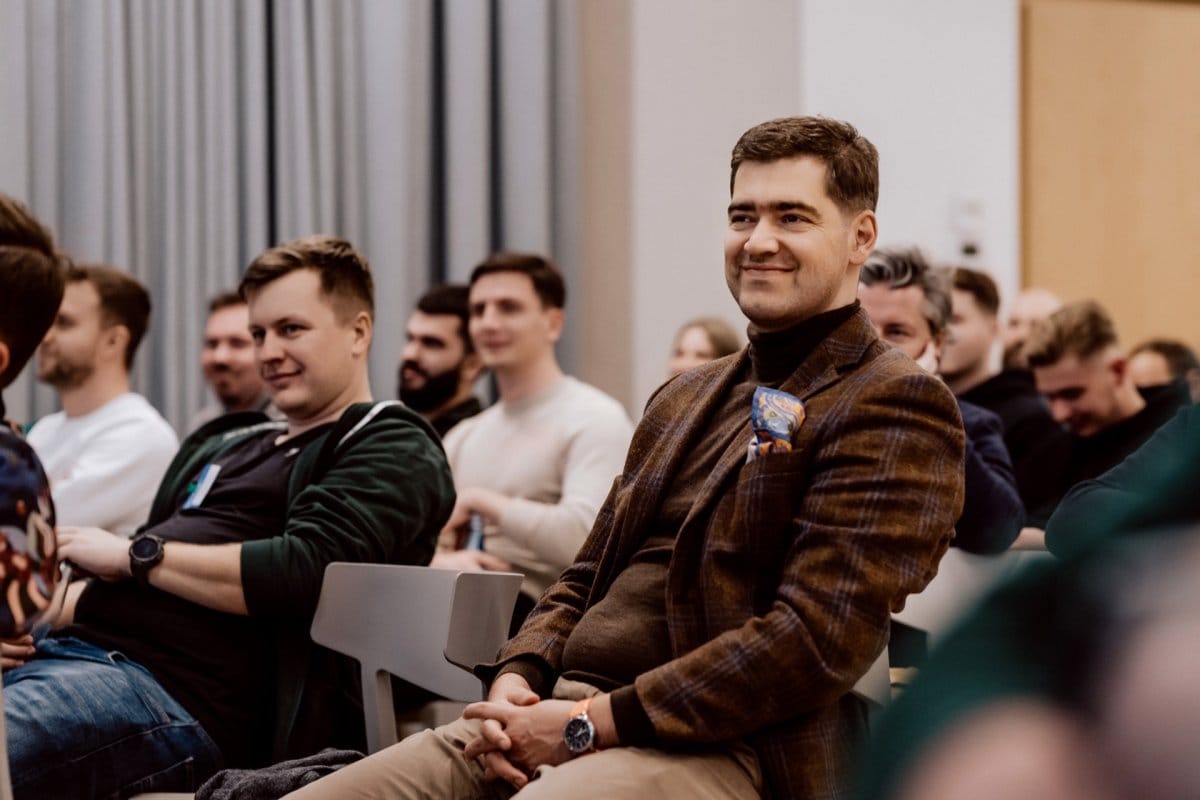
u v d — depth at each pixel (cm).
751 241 171
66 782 208
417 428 247
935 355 282
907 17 495
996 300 352
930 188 497
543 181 492
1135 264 533
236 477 250
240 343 416
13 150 452
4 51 452
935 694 35
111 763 213
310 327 248
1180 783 33
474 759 174
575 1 498
